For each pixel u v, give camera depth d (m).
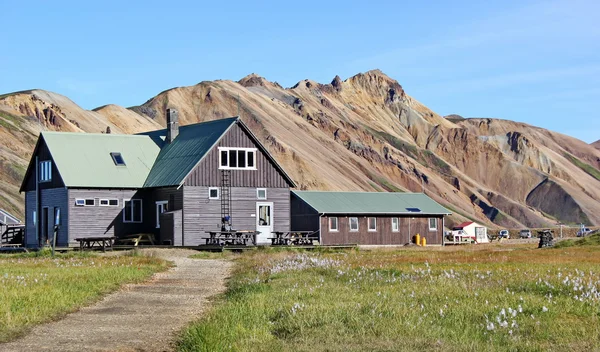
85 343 17.59
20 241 73.50
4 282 28.03
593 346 16.06
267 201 66.38
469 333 17.19
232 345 16.12
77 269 35.94
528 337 17.00
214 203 63.91
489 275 29.53
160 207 65.38
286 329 18.19
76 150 66.56
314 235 78.38
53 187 65.19
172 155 68.19
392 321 18.41
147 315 22.08
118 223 64.50
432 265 37.41
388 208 82.75
